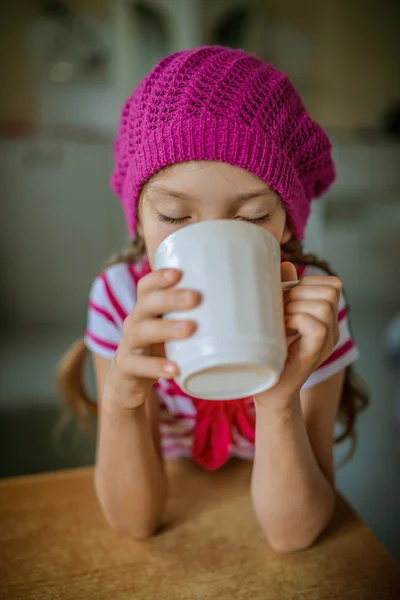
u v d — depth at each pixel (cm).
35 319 288
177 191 51
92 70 315
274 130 53
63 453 160
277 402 49
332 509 55
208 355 40
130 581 50
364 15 345
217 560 52
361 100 357
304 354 46
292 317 45
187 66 54
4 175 271
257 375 42
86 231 286
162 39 305
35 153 271
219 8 302
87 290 293
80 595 49
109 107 321
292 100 56
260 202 52
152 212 52
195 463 66
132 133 57
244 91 53
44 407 190
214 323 40
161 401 69
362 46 349
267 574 51
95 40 312
